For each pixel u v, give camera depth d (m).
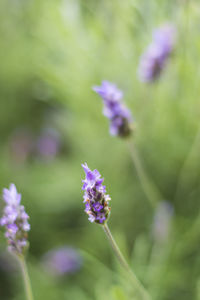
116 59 0.55
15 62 0.68
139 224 0.54
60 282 0.52
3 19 0.70
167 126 0.54
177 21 0.50
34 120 0.72
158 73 0.48
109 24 0.54
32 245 0.57
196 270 0.48
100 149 0.60
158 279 0.47
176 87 0.53
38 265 0.54
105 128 0.58
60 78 0.55
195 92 0.51
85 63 0.55
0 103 0.71
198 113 0.51
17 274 0.55
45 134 0.69
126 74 0.55
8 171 0.65
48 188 0.59
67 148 0.69
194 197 0.53
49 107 0.70
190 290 0.48
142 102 0.54
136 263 0.49
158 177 0.56
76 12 0.54
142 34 0.52
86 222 0.58
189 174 0.53
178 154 0.54
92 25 0.54
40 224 0.58
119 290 0.42
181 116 0.53
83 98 0.57
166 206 0.50
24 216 0.37
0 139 0.71
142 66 0.48
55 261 0.52
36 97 0.69
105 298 0.46
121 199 0.55
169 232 0.50
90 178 0.35
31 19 0.65
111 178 0.57
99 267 0.51
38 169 0.64
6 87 0.70
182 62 0.50
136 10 0.51
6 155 0.68
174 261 0.48
